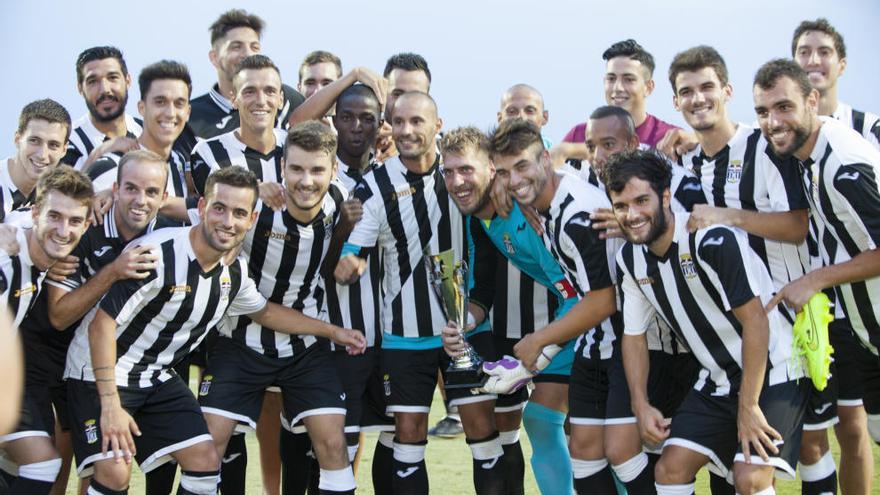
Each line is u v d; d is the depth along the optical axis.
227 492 4.51
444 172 4.10
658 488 3.53
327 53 5.85
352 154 4.70
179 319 3.81
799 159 3.75
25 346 3.87
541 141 3.93
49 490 3.68
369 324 4.53
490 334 4.56
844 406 4.28
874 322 3.91
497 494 4.32
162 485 4.12
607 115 4.23
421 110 4.20
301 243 4.12
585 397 4.04
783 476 3.49
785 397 3.41
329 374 4.27
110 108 4.91
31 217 3.80
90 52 4.89
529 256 4.28
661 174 3.40
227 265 3.88
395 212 4.31
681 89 4.11
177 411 3.87
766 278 3.51
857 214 3.56
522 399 4.61
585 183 4.06
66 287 3.80
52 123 4.39
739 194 4.05
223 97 5.43
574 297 4.20
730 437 3.52
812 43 4.62
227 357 4.19
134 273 3.60
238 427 4.23
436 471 5.64
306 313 4.32
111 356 3.63
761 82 3.66
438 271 4.27
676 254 3.46
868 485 4.31
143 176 3.81
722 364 3.51
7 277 3.60
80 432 3.72
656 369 3.96
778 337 3.48
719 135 4.14
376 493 4.63
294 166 3.88
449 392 4.34
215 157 4.33
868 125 4.61
